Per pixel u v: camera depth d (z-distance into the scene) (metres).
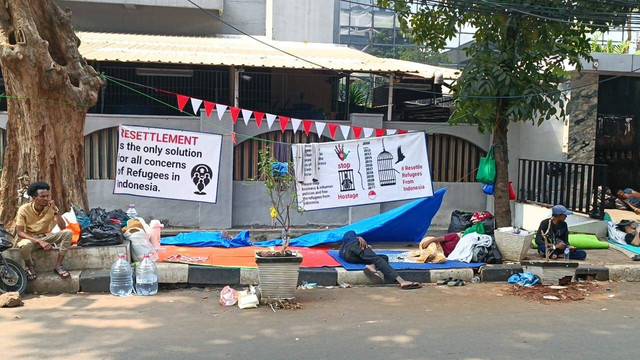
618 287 9.09
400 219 11.05
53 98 9.12
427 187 11.09
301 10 18.27
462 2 10.20
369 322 6.89
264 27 18.48
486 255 9.69
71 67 9.46
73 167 9.52
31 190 8.18
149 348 5.84
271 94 16.14
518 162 14.00
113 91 14.72
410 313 7.35
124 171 10.51
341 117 16.84
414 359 5.59
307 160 10.77
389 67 13.62
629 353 5.83
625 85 14.09
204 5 17.38
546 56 10.52
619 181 14.27
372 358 5.61
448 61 28.34
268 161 9.21
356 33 32.81
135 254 9.00
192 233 10.95
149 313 7.20
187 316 7.09
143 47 14.16
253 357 5.61
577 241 10.76
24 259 8.06
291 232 12.96
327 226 13.54
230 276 8.73
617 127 14.19
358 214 13.44
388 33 32.59
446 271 9.24
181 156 10.71
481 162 12.52
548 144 13.62
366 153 10.95
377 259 9.10
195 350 5.80
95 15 17.34
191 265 8.77
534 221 13.08
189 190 10.78
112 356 5.59
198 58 13.01
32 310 7.24
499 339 6.25
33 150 9.05
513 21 10.27
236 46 15.54
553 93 10.45
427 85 15.81
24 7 8.58
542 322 6.98
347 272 8.98
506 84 10.10
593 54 13.11
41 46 8.67
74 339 6.11
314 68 12.98
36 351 5.71
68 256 8.52
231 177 12.91
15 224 8.55
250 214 13.27
